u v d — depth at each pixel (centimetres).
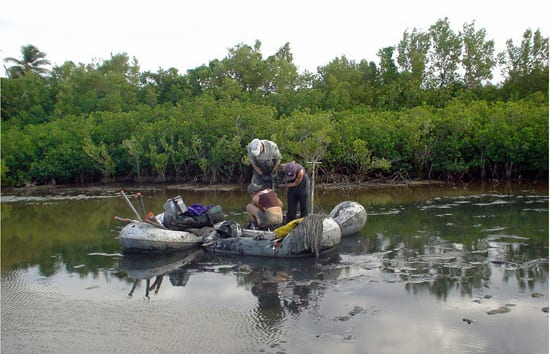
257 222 1101
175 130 2991
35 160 3073
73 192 2634
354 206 1212
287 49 4616
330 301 738
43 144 3092
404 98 3825
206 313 711
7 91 4334
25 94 4381
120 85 4403
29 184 3067
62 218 1664
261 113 2867
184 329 656
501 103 2953
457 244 1076
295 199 1080
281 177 1133
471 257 961
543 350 562
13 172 3045
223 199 2097
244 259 1010
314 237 984
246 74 4316
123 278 902
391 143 2686
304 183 1073
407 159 2764
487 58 3947
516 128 2577
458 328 627
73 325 684
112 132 3166
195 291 812
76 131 3134
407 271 882
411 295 752
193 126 2931
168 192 2486
